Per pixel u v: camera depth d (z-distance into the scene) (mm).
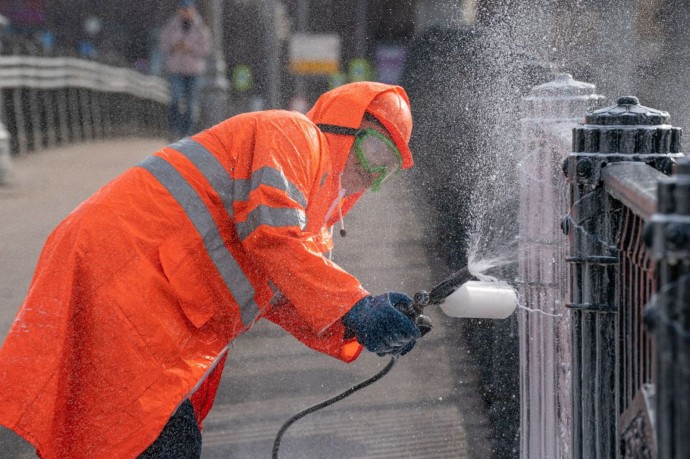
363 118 5918
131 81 44531
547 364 6422
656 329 2652
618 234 4297
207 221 5395
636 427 3396
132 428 5156
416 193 15789
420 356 10125
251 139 5504
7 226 16922
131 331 5199
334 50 39531
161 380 5223
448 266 12844
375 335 5207
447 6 23328
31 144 30891
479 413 8734
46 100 32594
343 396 6312
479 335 10500
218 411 8930
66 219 5488
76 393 5219
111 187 5488
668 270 2652
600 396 4453
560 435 6344
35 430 5051
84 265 5242
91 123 39344
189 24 28266
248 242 5277
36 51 32281
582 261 4391
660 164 4266
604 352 4438
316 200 5613
